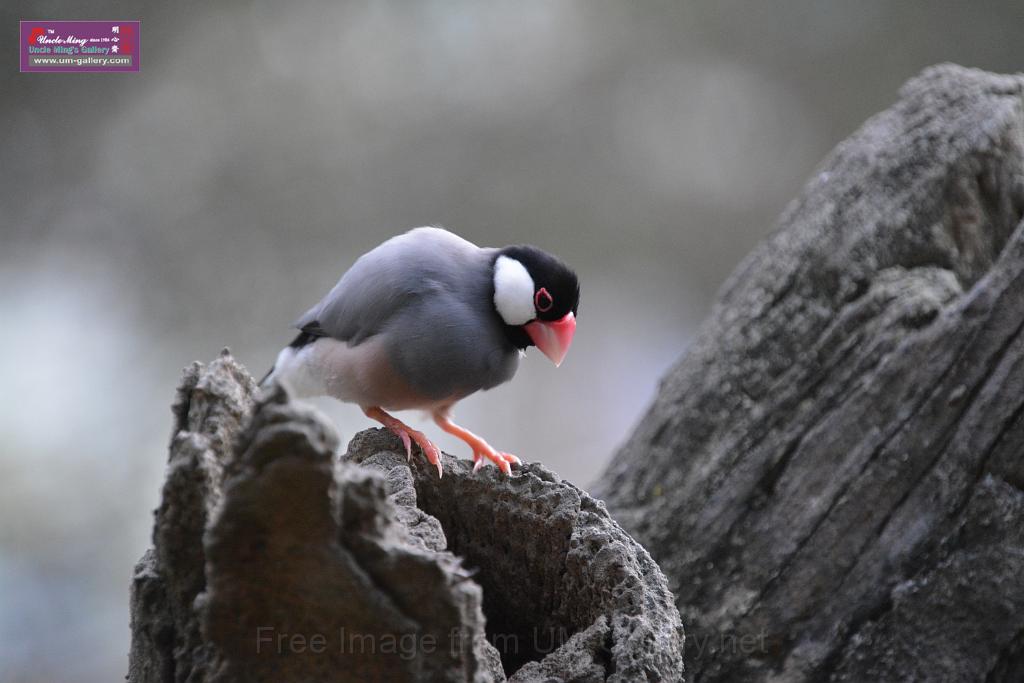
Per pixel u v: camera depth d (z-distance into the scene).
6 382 18.38
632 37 21.31
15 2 18.84
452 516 5.95
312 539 3.67
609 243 21.67
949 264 7.82
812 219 8.25
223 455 4.33
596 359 20.83
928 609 6.55
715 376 8.18
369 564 3.78
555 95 21.22
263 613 3.82
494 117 21.16
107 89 19.56
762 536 7.41
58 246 19.69
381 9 20.34
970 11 21.02
